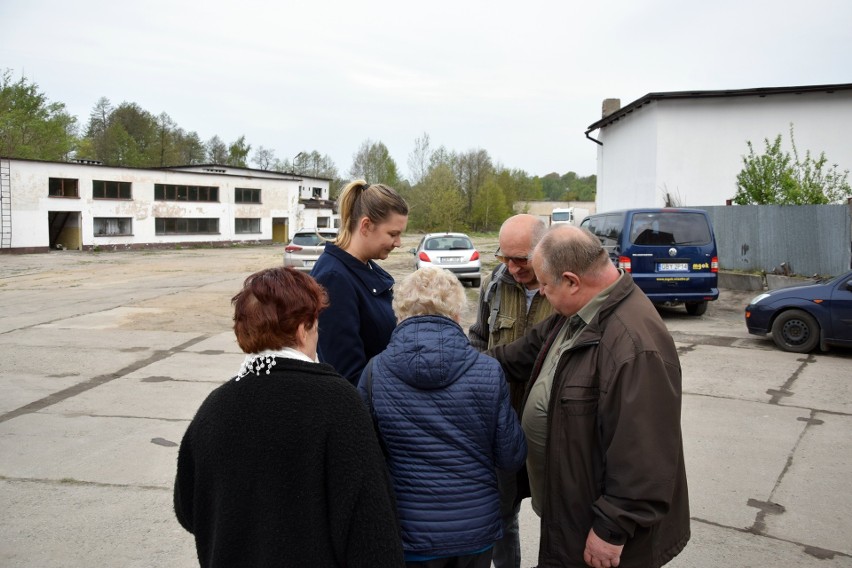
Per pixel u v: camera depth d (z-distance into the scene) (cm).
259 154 7912
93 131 7631
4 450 489
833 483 421
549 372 219
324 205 5431
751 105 1855
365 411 156
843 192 1647
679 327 1032
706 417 563
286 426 146
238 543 147
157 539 352
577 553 199
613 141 2366
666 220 1053
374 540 146
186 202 4128
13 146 4953
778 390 650
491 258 2725
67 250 3569
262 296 157
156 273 2161
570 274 203
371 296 233
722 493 408
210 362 805
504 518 265
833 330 803
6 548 341
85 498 404
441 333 200
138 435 524
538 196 8181
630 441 182
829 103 1797
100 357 833
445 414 196
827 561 326
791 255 1469
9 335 991
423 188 5556
